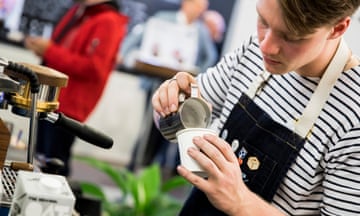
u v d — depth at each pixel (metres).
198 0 5.27
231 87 1.59
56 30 3.48
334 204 1.37
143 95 5.57
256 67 1.55
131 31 5.13
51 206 1.04
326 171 1.40
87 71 3.27
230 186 1.26
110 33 3.32
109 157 5.59
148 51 5.17
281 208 1.47
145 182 3.23
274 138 1.47
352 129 1.36
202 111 1.40
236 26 5.42
